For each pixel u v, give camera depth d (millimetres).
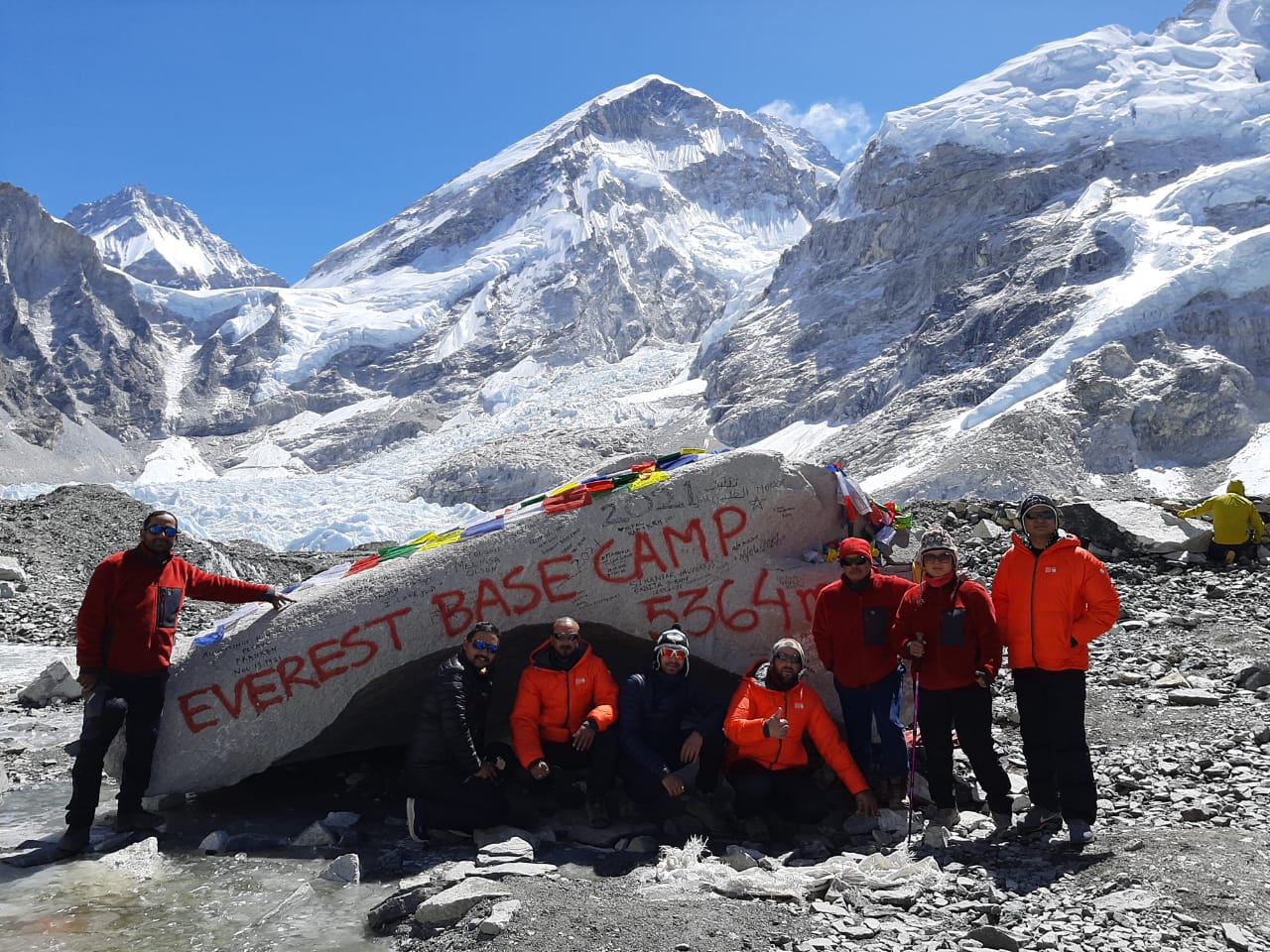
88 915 5504
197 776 7219
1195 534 13883
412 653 7445
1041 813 6090
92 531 23125
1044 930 4746
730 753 6875
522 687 6977
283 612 7539
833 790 7176
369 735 8172
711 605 7730
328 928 5324
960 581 6234
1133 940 4582
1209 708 8203
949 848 5969
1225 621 10883
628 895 5422
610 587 7703
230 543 27031
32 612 16531
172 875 6105
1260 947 4434
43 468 198125
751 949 4711
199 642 7551
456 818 6586
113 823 7008
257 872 6141
